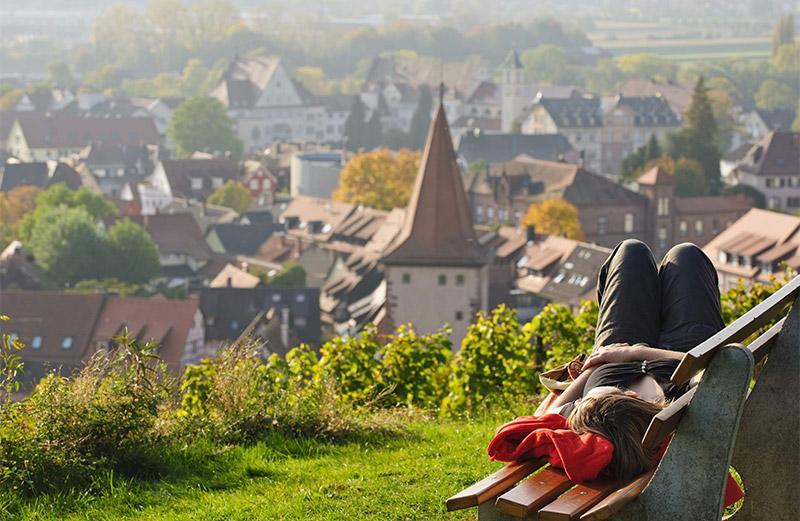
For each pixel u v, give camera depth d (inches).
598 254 3769.7
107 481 339.0
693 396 211.0
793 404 228.4
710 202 5467.5
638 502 213.3
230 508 320.5
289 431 406.9
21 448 337.1
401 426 433.4
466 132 7534.5
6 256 4333.2
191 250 4758.9
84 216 4335.6
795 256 3513.8
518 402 536.1
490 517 225.5
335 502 323.9
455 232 2620.6
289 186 7071.9
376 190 5792.3
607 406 228.7
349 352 571.5
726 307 601.6
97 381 368.2
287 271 3971.5
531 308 3843.5
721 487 207.8
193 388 426.9
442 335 582.2
